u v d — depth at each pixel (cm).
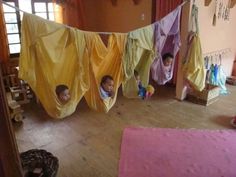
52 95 162
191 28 295
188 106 315
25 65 147
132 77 208
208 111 300
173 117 283
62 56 159
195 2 291
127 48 187
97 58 176
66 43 158
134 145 222
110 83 189
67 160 203
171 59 240
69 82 167
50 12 422
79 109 303
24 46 144
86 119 277
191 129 253
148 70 214
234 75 437
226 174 184
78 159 204
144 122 270
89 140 234
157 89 376
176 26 236
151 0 385
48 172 144
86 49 166
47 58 153
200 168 191
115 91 196
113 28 475
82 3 450
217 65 362
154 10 386
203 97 319
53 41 153
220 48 382
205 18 321
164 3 362
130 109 305
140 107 311
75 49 161
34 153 158
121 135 243
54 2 413
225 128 256
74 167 194
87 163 199
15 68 336
